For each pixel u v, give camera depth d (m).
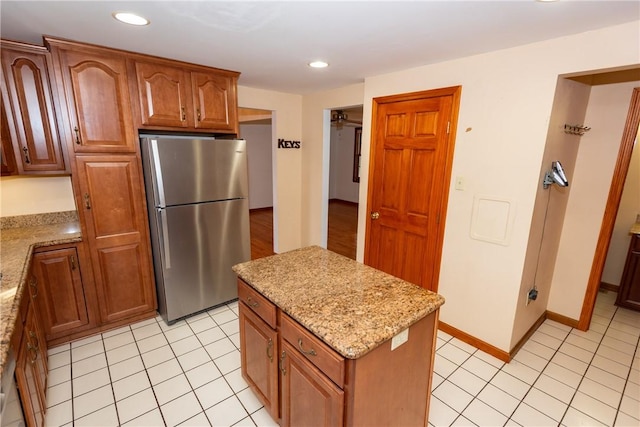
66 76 2.11
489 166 2.27
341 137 9.01
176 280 2.71
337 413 1.22
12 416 1.20
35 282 2.09
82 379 2.11
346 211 8.11
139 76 2.38
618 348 2.54
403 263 2.98
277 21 1.71
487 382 2.15
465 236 2.47
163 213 2.50
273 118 4.02
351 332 1.22
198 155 2.62
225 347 2.47
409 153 2.78
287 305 1.43
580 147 2.60
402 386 1.41
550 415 1.89
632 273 3.09
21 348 1.44
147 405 1.92
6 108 2.06
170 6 1.55
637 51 1.66
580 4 1.46
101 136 2.30
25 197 2.54
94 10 1.59
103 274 2.49
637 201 3.27
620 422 1.84
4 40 2.00
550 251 2.64
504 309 2.32
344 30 1.83
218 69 2.74
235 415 1.86
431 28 1.79
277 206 4.26
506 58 2.10
